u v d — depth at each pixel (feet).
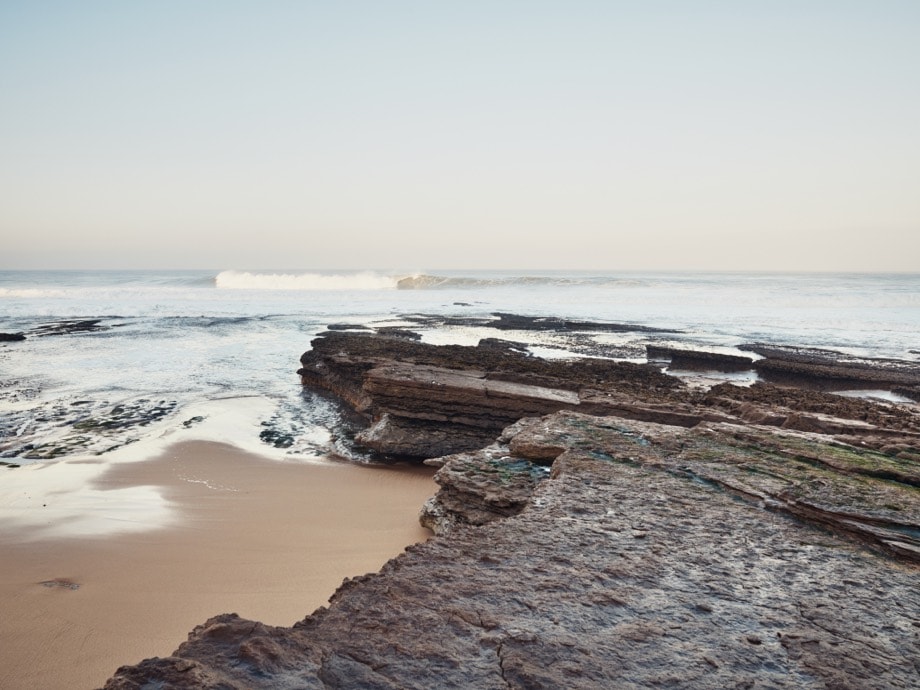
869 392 81.41
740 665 13.02
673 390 64.75
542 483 26.27
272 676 11.12
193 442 53.78
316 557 30.27
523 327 143.84
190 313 179.42
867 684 12.54
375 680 11.45
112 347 112.16
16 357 99.81
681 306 210.59
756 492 24.44
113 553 30.48
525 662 12.46
